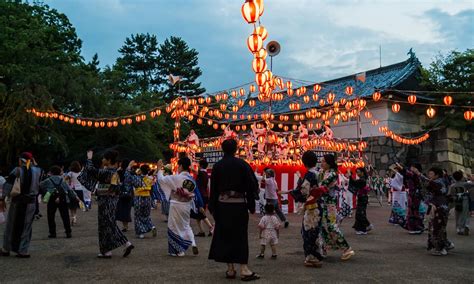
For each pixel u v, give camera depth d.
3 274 5.71
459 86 22.62
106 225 6.80
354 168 16.95
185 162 7.27
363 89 26.25
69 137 26.75
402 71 25.73
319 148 17.45
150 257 6.93
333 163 6.66
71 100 23.73
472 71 22.16
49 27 25.83
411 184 10.27
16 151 23.05
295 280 5.42
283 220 11.11
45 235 9.47
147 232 9.44
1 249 7.18
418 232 10.09
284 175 15.00
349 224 12.33
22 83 21.53
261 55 10.34
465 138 23.78
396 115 24.91
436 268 6.23
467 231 10.27
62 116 21.31
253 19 8.90
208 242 8.62
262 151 16.70
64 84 23.39
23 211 6.91
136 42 45.44
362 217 10.09
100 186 6.88
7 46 21.41
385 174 24.11
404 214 10.83
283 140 16.83
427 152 23.42
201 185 10.46
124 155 24.25
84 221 12.20
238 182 5.54
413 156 23.89
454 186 10.43
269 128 16.83
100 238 6.81
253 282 5.30
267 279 5.47
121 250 7.61
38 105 21.39
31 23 24.08
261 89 11.80
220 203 5.57
